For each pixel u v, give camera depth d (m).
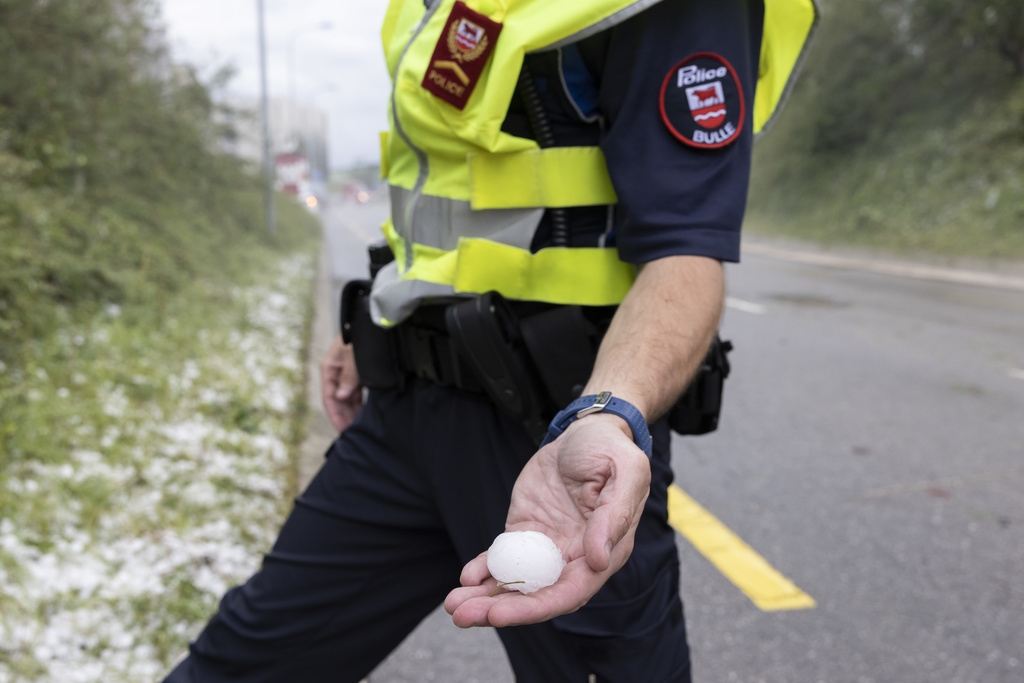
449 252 1.00
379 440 1.11
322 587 1.14
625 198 0.85
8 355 3.09
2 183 3.84
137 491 2.52
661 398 0.77
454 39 0.93
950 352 6.11
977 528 2.89
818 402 4.58
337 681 1.20
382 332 1.08
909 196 17.28
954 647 2.18
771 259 14.66
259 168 11.81
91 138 5.36
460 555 1.05
